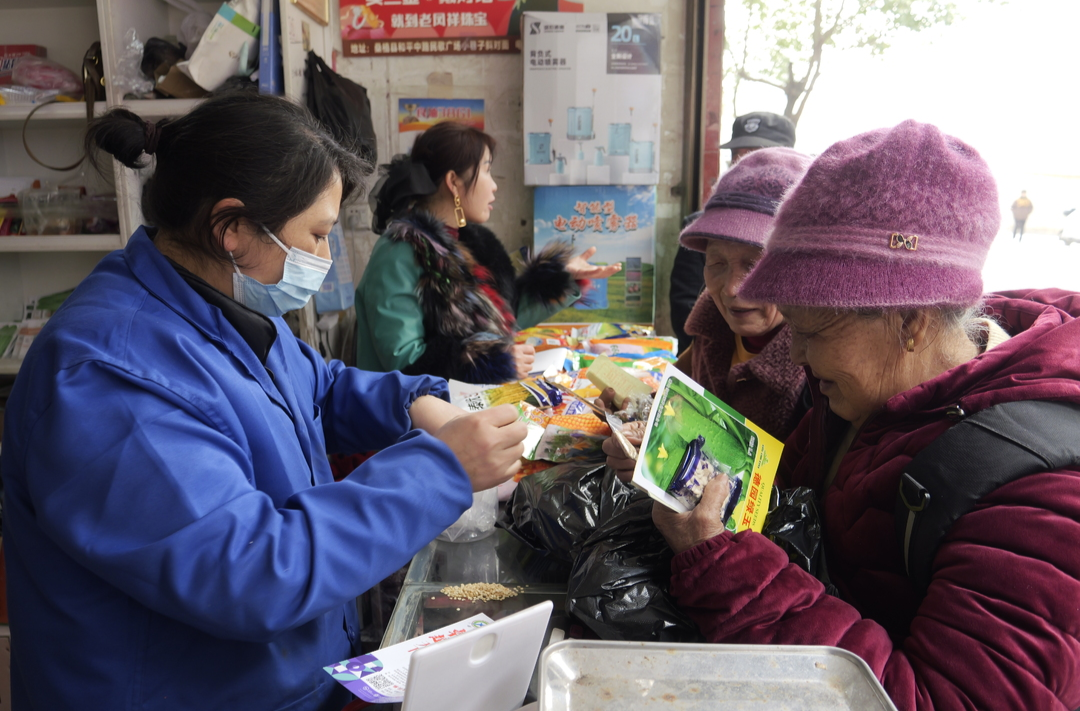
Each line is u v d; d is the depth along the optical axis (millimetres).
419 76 3582
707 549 908
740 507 1004
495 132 3631
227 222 873
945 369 944
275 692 912
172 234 922
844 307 853
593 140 3414
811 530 1023
